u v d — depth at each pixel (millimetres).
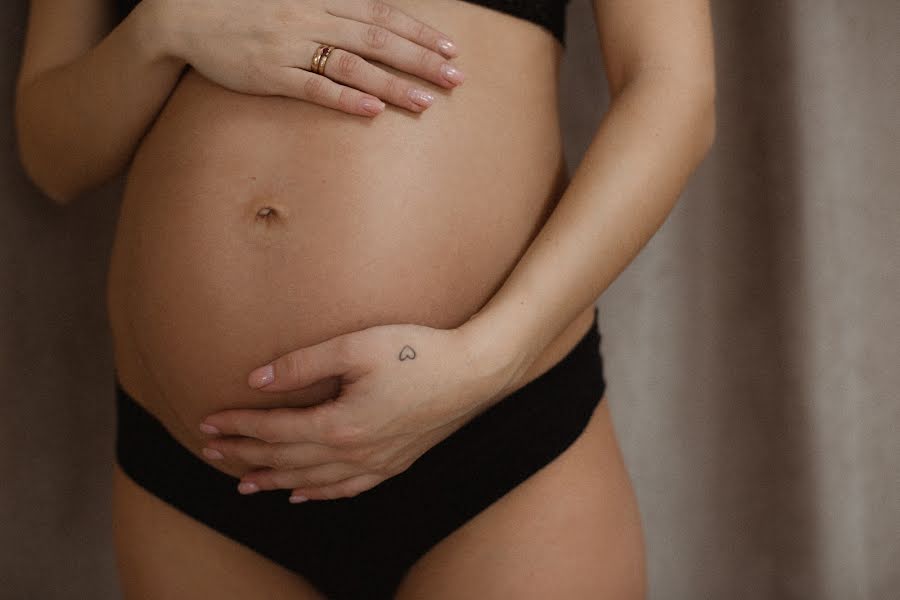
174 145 844
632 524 890
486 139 821
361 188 784
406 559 873
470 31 841
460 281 800
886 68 1286
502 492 824
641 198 788
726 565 1394
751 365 1355
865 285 1310
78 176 967
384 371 716
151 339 832
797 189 1307
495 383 743
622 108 819
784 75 1298
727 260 1351
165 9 820
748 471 1372
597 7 885
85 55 900
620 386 1384
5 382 1226
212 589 885
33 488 1265
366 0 808
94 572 1322
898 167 1293
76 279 1281
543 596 821
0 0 1196
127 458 908
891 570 1356
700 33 841
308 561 886
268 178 797
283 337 779
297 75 791
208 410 812
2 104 1199
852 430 1333
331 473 773
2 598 1252
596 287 785
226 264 793
